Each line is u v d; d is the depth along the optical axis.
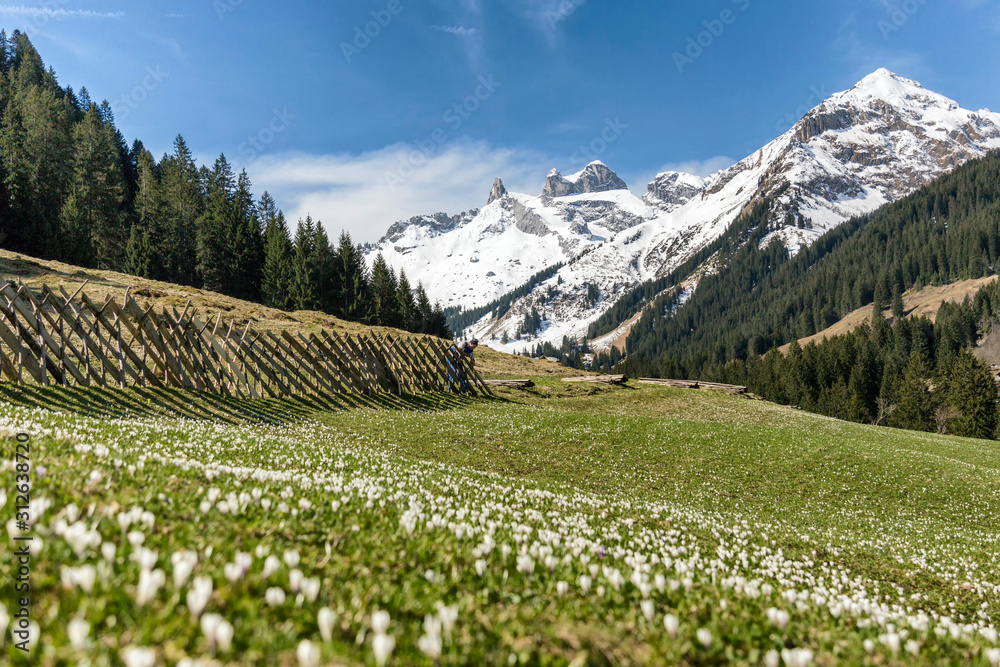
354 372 31.34
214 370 25.16
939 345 146.38
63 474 5.66
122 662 2.67
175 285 59.62
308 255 106.06
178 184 108.12
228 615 3.28
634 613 4.60
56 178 91.69
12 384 18.53
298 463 12.42
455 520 7.59
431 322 138.50
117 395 20.86
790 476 22.77
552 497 13.41
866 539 16.25
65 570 3.20
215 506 5.52
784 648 4.34
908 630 5.84
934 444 38.41
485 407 34.94
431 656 3.15
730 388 66.31
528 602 4.53
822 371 134.00
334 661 2.97
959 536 17.53
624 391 50.16
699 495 19.91
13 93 117.62
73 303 21.48
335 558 4.74
